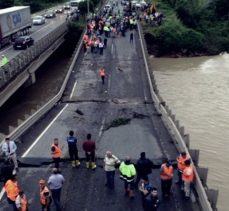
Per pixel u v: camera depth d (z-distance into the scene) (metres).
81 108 31.41
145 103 32.56
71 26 68.38
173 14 84.00
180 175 17.48
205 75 54.28
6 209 16.78
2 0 100.31
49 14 90.12
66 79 38.12
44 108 29.95
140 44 52.56
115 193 17.81
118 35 58.47
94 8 83.75
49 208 16.33
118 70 41.84
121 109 30.86
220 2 91.62
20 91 46.09
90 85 37.50
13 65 38.78
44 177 19.39
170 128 25.50
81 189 18.22
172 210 16.33
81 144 23.48
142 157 17.00
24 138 24.64
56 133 25.55
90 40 49.56
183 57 70.75
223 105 40.81
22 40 53.28
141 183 15.98
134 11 78.56
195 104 41.34
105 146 23.12
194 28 84.19
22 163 20.69
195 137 33.03
